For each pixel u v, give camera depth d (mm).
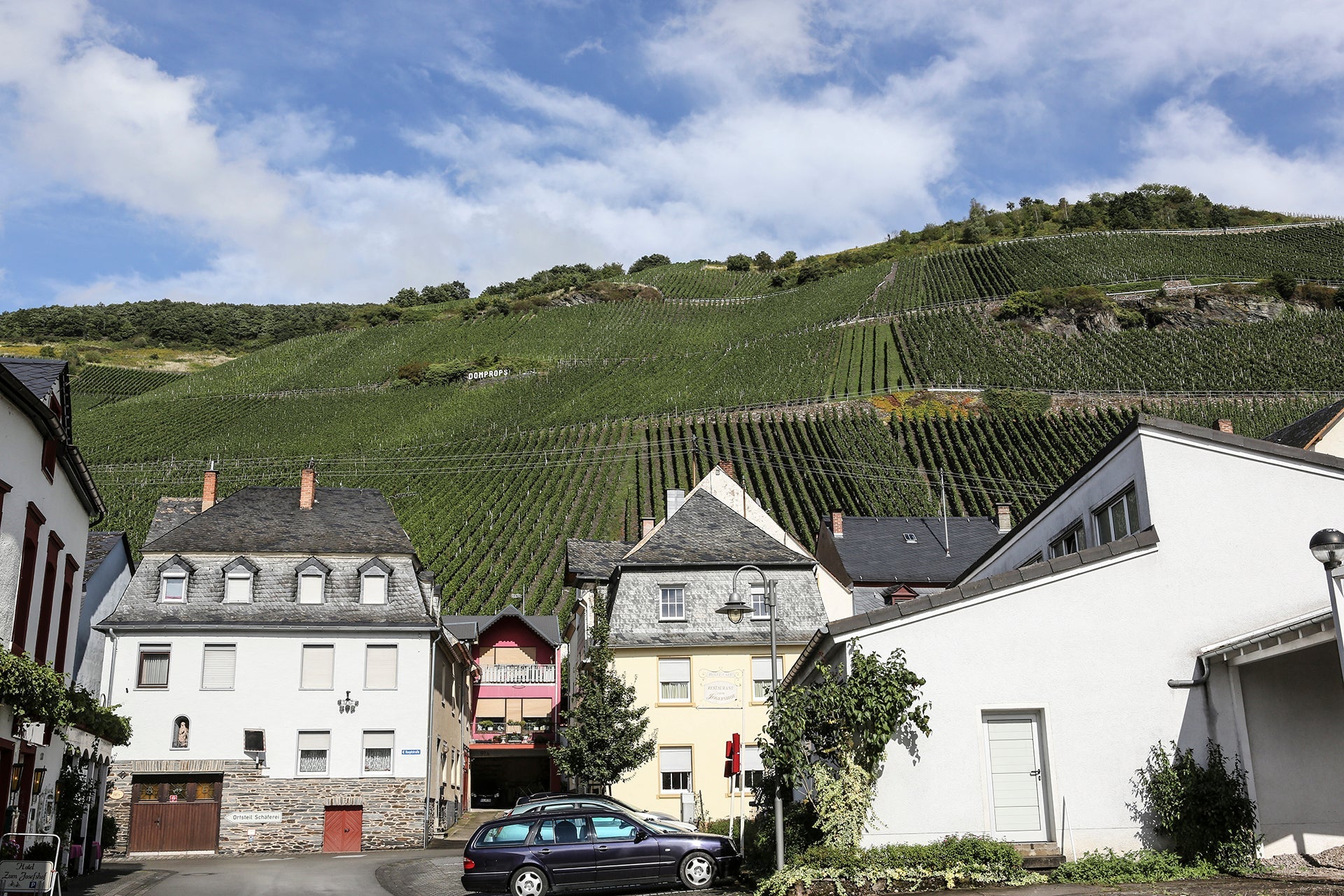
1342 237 137000
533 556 64000
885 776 15453
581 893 17188
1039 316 113438
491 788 49906
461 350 136125
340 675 31703
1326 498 16297
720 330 135875
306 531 34719
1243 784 15219
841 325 123438
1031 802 15562
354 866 24312
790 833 16453
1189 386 84562
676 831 17750
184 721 30766
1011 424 78000
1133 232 156500
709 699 31219
